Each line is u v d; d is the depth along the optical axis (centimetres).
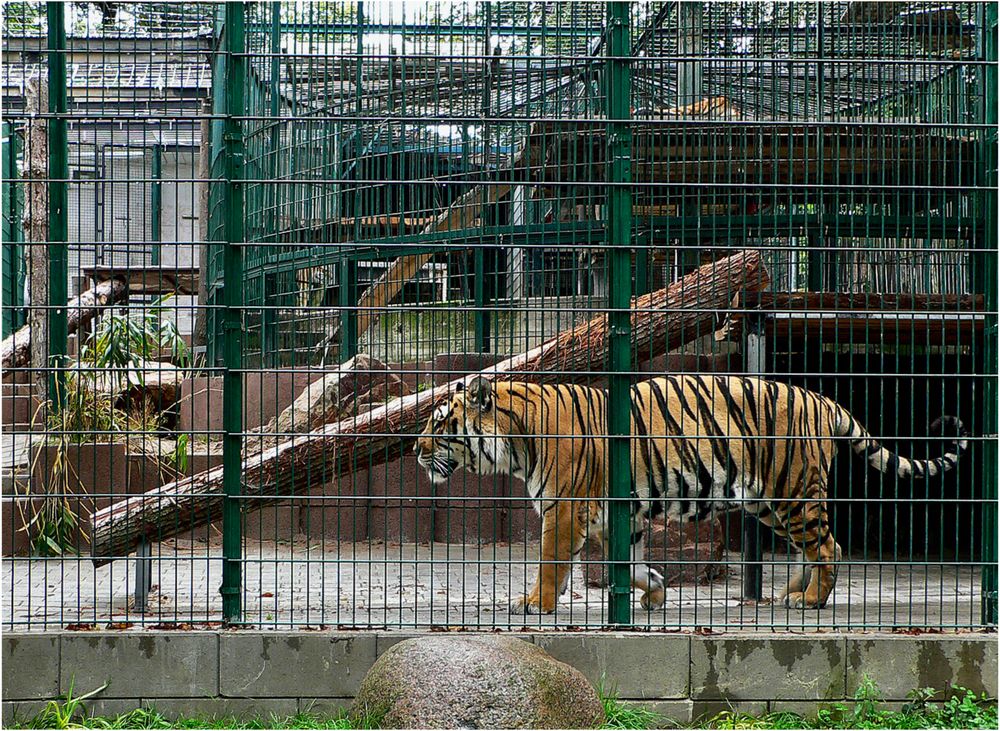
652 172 596
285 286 859
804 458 549
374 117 493
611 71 509
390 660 435
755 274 652
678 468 604
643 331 647
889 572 736
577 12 779
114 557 492
